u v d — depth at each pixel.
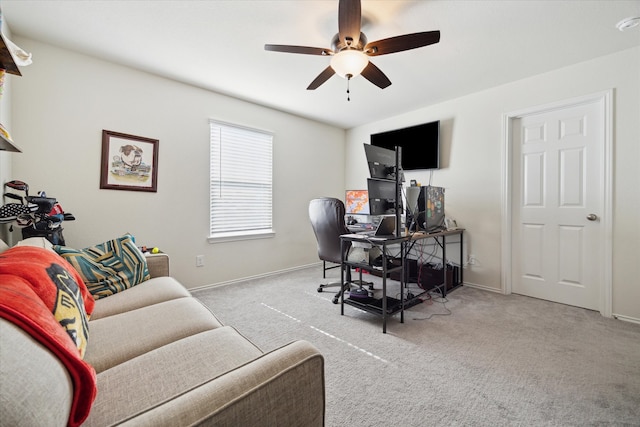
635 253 2.20
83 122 2.32
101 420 0.66
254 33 2.04
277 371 0.65
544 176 2.73
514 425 1.17
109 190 2.45
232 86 2.97
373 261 2.48
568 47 2.21
